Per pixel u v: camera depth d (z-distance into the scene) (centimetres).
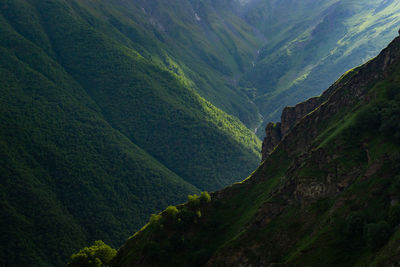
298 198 7688
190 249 8769
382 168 6450
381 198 5975
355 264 5266
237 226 8844
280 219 7694
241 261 7450
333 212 6475
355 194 6431
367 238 5353
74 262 9319
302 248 6147
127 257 9175
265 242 7419
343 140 7669
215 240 8912
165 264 8500
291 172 8631
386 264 4534
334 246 5775
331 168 7406
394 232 5056
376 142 7106
